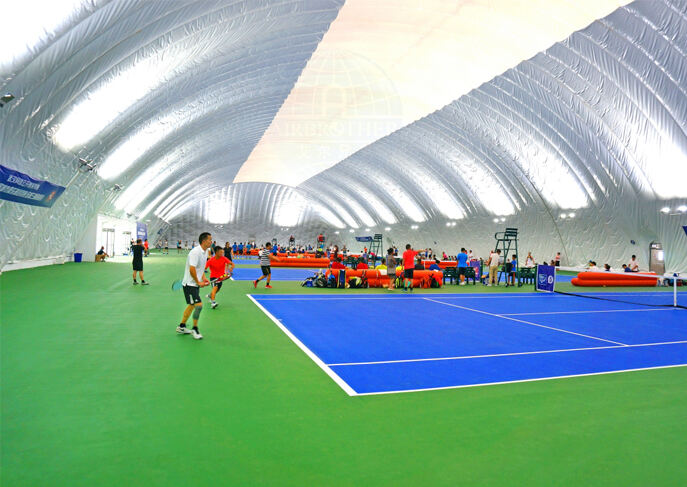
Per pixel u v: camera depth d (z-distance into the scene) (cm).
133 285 1606
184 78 1719
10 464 328
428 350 744
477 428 421
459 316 1138
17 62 978
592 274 2252
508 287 2134
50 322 882
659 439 405
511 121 2581
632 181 2331
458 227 4041
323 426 416
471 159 3180
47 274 1955
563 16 1739
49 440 370
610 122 2136
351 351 724
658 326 1045
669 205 2255
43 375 545
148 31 1230
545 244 3231
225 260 1157
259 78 2161
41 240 2236
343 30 1959
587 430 421
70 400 462
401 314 1152
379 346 767
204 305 1192
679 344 838
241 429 405
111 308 1079
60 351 661
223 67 1819
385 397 501
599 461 361
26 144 1400
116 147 2075
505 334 902
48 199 1784
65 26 962
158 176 3288
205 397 485
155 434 388
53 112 1366
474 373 608
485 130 2792
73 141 1695
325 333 873
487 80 2373
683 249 2316
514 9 1762
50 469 323
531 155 2723
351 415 445
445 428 419
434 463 351
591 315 1207
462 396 511
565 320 1107
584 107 2161
